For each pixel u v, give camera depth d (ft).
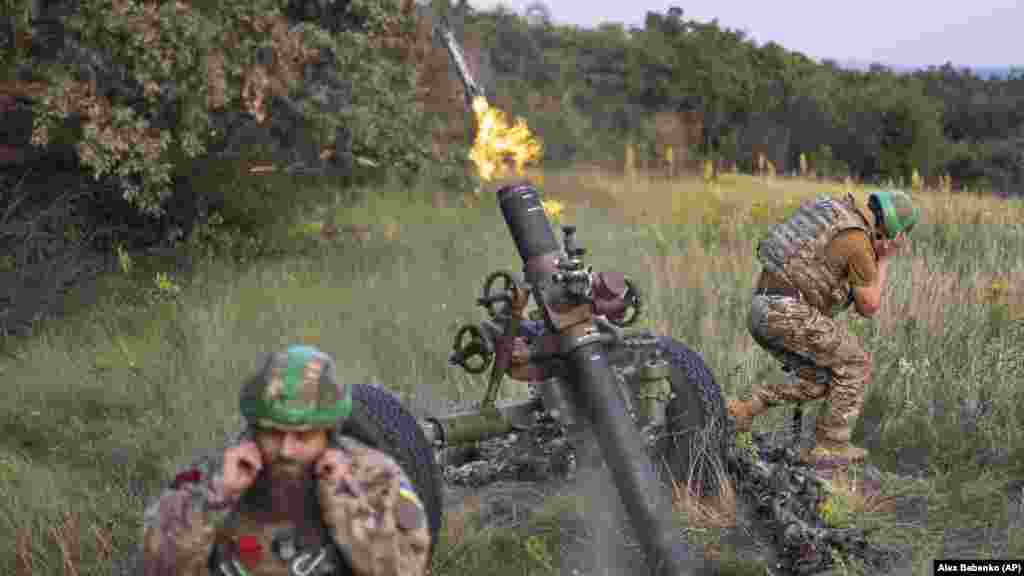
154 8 28.17
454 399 20.12
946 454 16.96
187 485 7.95
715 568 13.51
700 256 30.14
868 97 212.64
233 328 24.85
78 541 14.38
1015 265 26.96
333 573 8.06
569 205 53.26
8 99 30.83
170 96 30.96
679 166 115.55
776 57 230.68
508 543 14.37
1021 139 170.40
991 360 19.67
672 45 217.97
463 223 43.57
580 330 13.70
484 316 25.48
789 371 16.67
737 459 15.35
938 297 22.57
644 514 12.55
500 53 180.14
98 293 29.25
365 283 30.89
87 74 30.09
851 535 13.66
